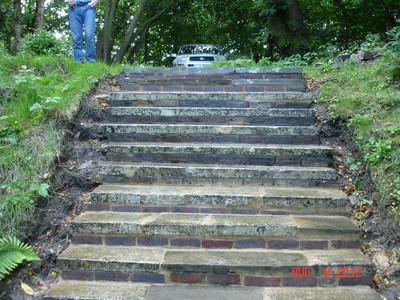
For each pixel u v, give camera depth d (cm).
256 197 330
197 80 564
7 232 304
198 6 1770
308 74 590
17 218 314
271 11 1077
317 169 371
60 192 363
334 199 327
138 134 441
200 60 1079
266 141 435
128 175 378
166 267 271
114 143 437
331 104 473
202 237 299
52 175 367
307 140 431
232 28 1708
